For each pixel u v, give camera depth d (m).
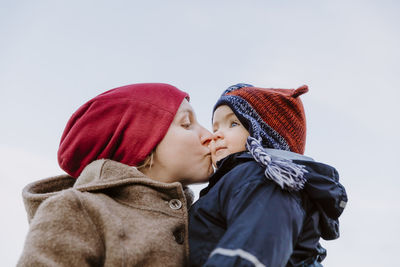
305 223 1.24
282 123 1.53
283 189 1.19
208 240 1.22
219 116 1.59
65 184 1.59
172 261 1.18
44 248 1.06
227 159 1.40
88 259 1.09
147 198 1.31
